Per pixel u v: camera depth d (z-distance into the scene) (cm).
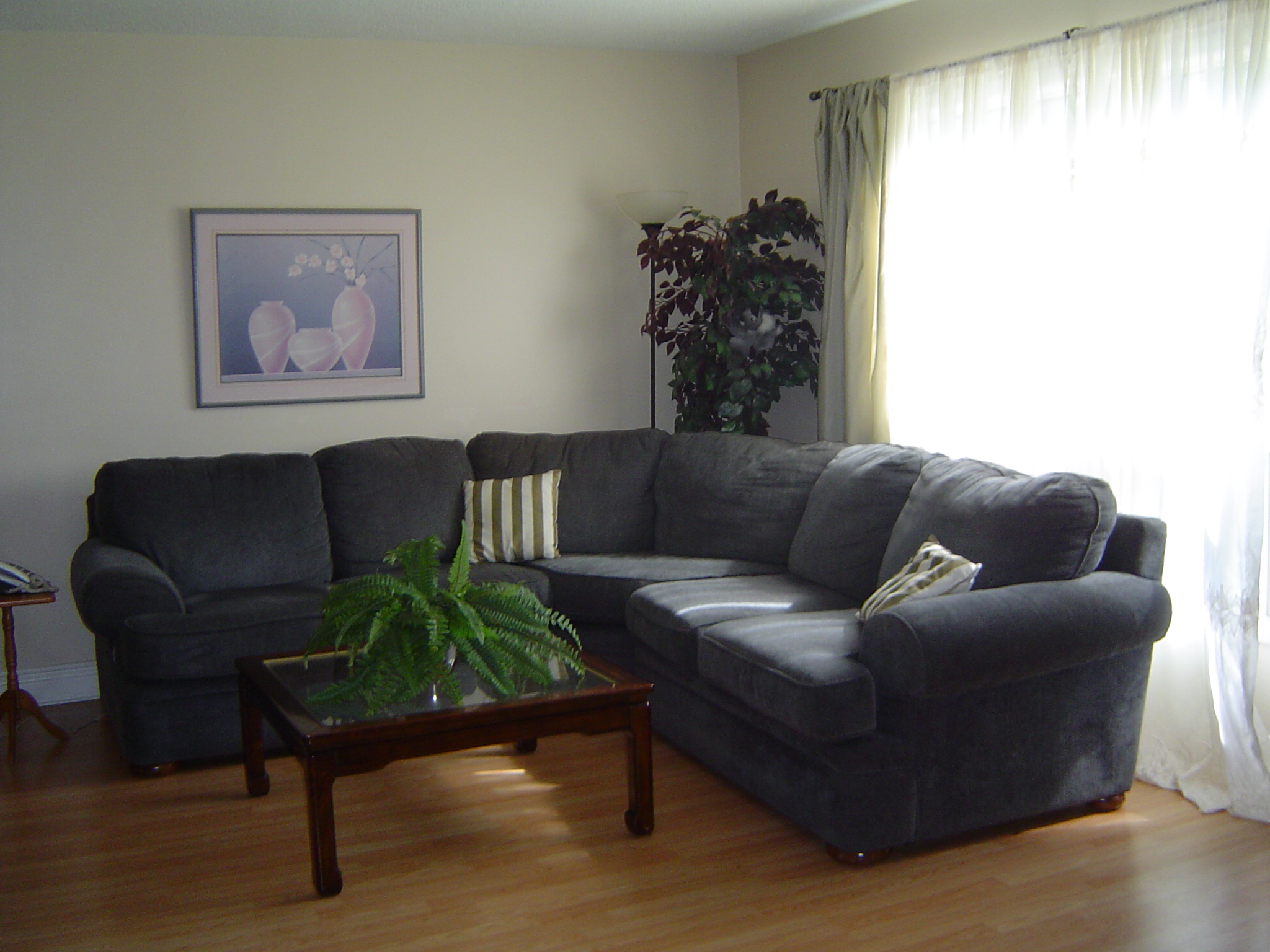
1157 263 338
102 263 449
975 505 331
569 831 311
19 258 438
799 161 511
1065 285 367
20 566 443
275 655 338
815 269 486
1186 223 331
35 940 256
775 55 517
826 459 422
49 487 448
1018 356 386
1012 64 381
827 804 287
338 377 488
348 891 278
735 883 279
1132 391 347
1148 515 345
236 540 420
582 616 415
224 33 458
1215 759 329
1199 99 328
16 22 424
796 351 491
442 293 503
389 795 339
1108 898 268
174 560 410
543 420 526
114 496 411
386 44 485
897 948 247
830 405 467
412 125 492
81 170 444
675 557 441
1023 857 291
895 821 286
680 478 462
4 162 433
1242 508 316
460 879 284
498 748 378
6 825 322
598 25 468
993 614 284
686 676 354
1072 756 307
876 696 285
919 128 423
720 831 311
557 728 291
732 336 482
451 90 496
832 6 445
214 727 363
